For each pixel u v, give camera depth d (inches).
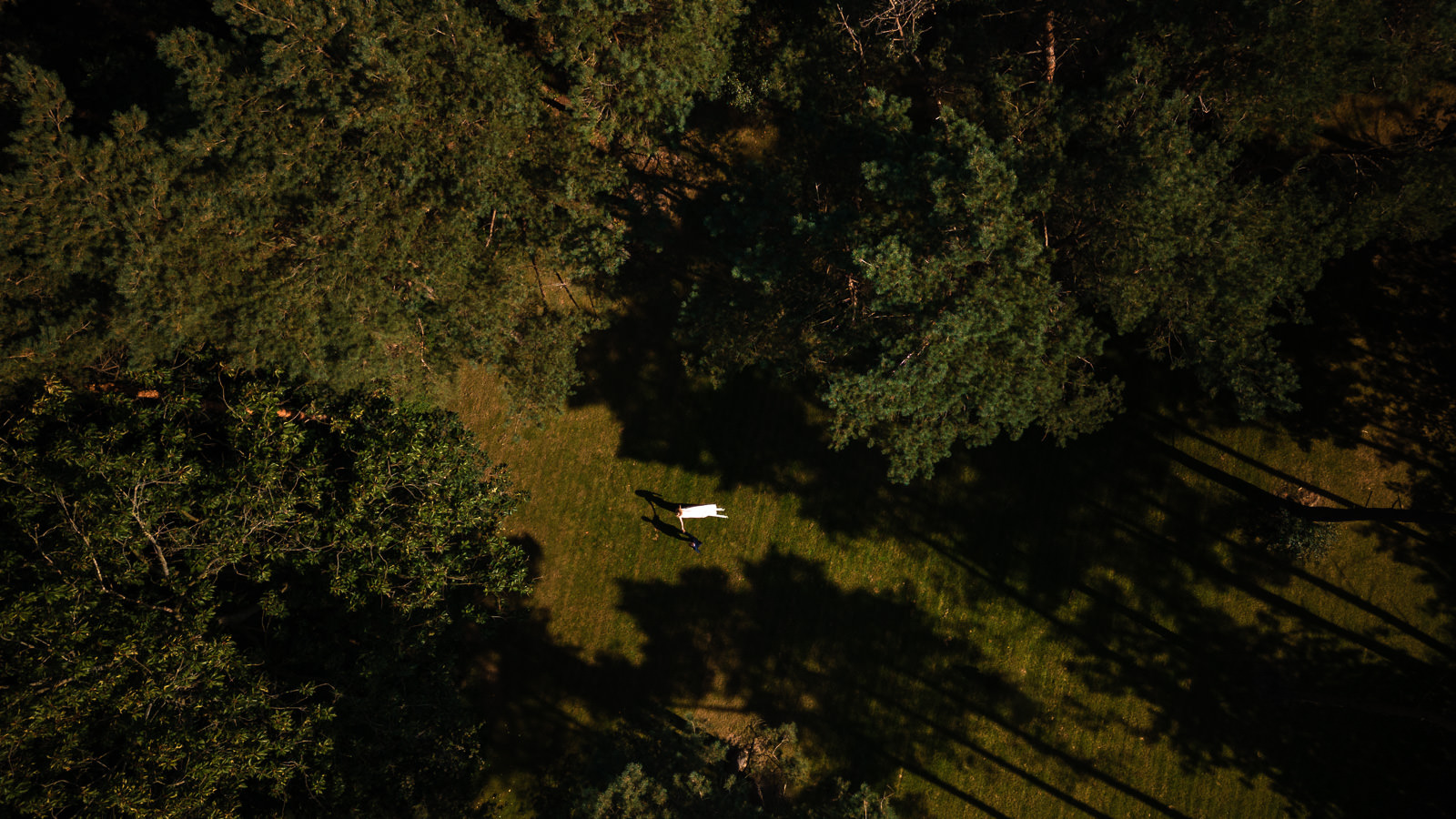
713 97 963.3
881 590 1151.6
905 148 795.4
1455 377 1071.0
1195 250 733.9
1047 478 1140.5
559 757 1154.0
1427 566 1074.1
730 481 1170.6
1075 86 1007.6
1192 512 1114.1
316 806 924.0
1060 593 1128.8
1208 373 838.5
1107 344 1132.5
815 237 793.6
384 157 837.8
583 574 1178.0
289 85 799.1
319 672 970.7
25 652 725.3
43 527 832.3
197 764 735.7
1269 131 928.3
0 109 934.4
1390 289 1088.8
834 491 1160.2
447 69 831.7
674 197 1159.0
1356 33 732.0
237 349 818.2
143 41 1114.1
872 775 1132.5
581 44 865.5
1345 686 1080.2
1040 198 765.3
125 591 834.8
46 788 707.4
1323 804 1069.1
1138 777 1104.2
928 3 914.7
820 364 912.3
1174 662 1111.6
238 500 835.4
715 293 1125.1
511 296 891.4
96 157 784.9
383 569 888.9
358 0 783.1
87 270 813.2
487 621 1024.2
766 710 1151.0
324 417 931.3
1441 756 1047.6
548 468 1189.7
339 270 810.2
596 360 1187.3
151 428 889.5
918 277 726.5
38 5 1105.4
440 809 982.4
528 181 880.9
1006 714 1126.4
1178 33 757.3
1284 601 1098.1
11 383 842.8
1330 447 1090.1
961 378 753.0
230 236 795.4
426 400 956.0
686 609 1167.0
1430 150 854.5
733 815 879.7
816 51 926.4
